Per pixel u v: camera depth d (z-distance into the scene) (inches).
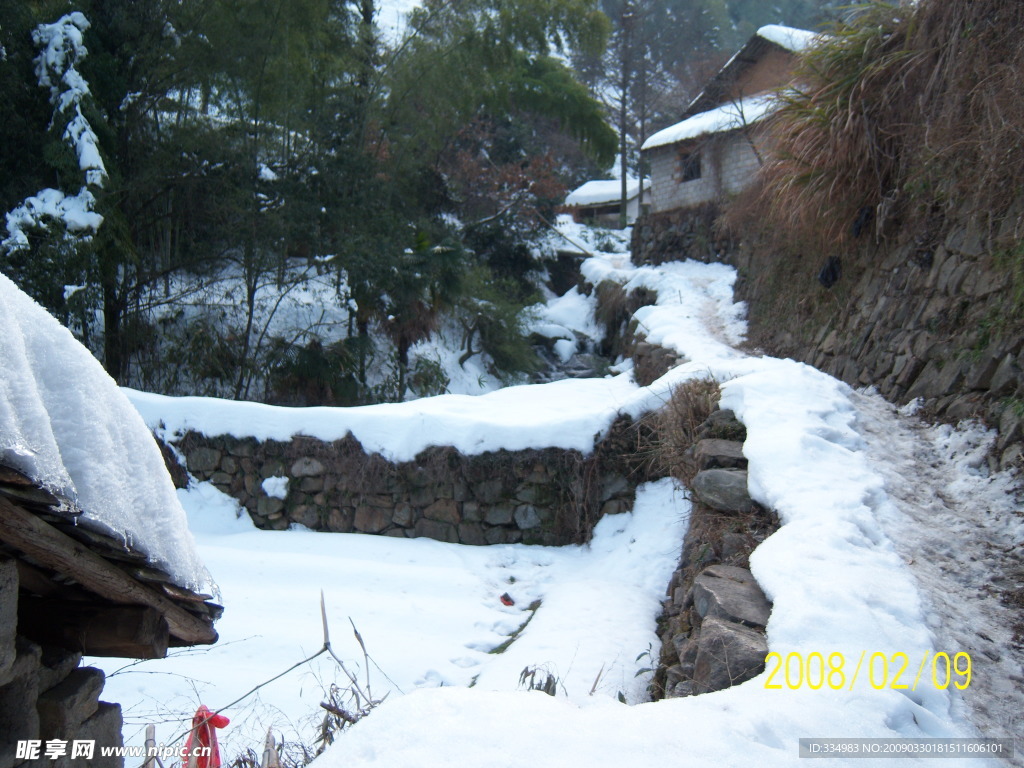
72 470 65.8
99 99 356.8
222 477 295.9
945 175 244.8
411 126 534.3
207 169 406.9
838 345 295.3
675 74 1179.3
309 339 452.8
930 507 173.5
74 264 332.8
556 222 855.7
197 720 101.7
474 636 217.2
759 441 193.2
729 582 146.6
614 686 172.6
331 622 217.2
